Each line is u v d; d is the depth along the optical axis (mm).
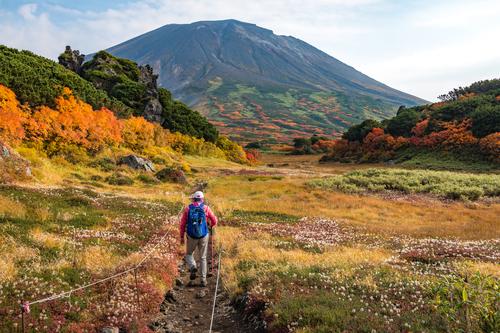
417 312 7871
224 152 116688
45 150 44719
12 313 6957
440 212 33375
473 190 42062
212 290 10969
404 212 33438
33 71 56625
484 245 18078
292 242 18719
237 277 11289
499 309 5930
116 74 97625
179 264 13641
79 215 18406
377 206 36031
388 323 7164
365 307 8188
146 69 112875
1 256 9820
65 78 65500
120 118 71188
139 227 18062
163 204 28844
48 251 11422
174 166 64812
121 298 8812
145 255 12430
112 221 18734
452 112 121625
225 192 44844
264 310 8500
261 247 16234
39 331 6641
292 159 174750
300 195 40906
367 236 21641
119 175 45625
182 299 10227
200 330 8234
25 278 8484
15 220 15031
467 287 6133
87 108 55781
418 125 126500
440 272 12328
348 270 11508
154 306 9109
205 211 11156
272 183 51781
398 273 11500
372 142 138250
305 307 8086
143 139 71062
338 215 30859
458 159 102500
